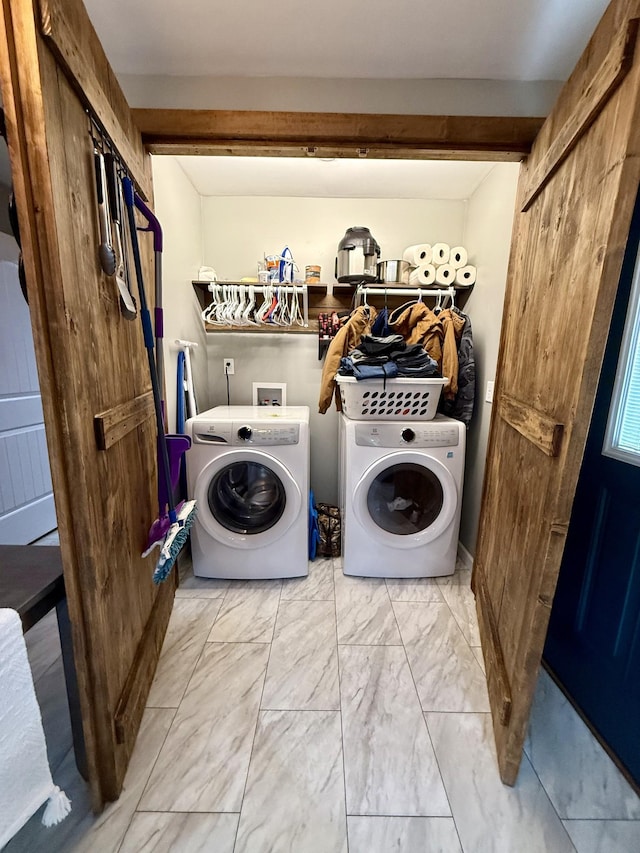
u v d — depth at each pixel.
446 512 1.95
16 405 2.38
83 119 0.86
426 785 1.06
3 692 0.68
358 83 1.39
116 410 1.02
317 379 2.71
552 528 0.90
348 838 0.94
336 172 2.15
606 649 1.20
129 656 1.15
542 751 1.16
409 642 1.60
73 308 0.80
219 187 2.36
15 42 0.66
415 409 1.91
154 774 1.08
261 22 1.16
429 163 2.03
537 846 0.93
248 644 1.58
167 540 1.23
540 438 1.01
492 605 1.45
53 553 0.97
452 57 1.30
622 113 0.72
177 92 1.39
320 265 2.58
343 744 1.17
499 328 1.90
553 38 1.21
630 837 0.95
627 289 1.16
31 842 0.93
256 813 0.99
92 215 0.91
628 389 1.18
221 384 2.69
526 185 1.38
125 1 1.08
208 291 2.49
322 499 2.82
